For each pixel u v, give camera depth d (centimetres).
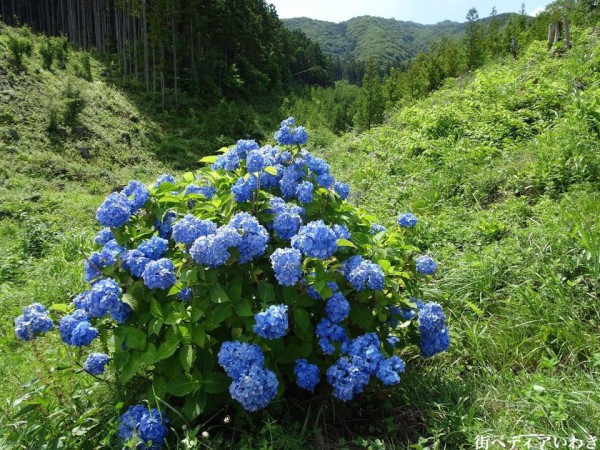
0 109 1973
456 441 246
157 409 239
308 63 7544
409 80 3312
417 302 295
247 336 243
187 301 250
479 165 664
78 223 1018
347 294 269
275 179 308
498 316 349
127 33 4400
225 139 2955
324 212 304
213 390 238
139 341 242
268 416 240
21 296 522
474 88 1202
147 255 256
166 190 295
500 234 458
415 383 292
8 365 349
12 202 1108
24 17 4575
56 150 1934
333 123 3644
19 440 234
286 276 232
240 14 4869
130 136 2472
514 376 295
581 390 260
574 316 321
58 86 2442
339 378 236
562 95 799
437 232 488
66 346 336
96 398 284
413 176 710
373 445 239
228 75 4425
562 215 422
